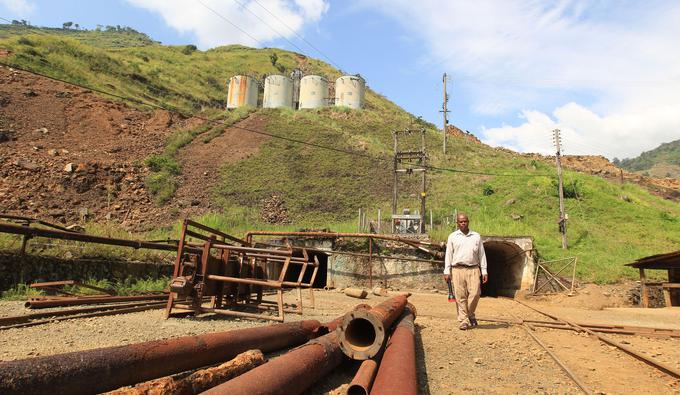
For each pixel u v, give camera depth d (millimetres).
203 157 40719
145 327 6434
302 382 3387
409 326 5887
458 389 4039
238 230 24438
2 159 27016
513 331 7652
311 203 33781
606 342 6883
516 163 45906
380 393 2941
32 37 51250
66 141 34062
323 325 5574
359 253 20797
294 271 25688
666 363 5355
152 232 22375
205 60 98188
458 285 7664
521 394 3922
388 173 41062
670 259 16688
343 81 68438
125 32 142750
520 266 20984
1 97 35656
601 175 64312
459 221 7848
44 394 2369
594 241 26438
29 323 6438
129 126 42188
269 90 65438
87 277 11797
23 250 9258
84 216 23766
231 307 9539
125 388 2771
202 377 2975
